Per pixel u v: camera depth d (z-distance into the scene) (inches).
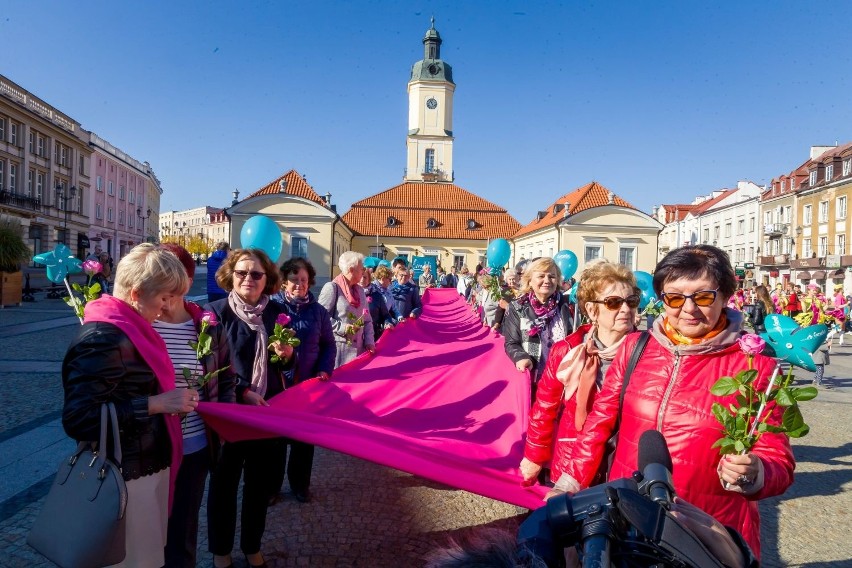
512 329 178.4
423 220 2124.8
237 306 146.3
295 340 153.0
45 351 449.1
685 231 2824.8
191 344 113.6
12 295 869.8
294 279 173.3
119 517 86.7
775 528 177.0
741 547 56.1
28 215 1755.7
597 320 117.6
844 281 1739.7
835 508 193.3
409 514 170.7
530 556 41.4
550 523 48.2
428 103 2354.8
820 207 1914.4
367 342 234.8
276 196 1631.4
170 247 121.7
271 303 165.8
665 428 81.4
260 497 133.5
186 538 110.4
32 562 135.4
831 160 1871.3
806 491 209.3
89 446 91.3
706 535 51.8
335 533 157.1
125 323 93.3
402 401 180.1
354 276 230.7
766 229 2150.6
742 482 71.6
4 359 408.5
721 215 2502.5
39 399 293.3
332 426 125.6
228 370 126.0
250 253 147.5
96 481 87.7
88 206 2213.3
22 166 1743.4
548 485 126.6
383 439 125.6
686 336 86.6
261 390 146.9
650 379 85.4
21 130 1738.4
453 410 173.9
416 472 112.0
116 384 90.4
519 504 111.1
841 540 168.9
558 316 175.9
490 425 160.9
